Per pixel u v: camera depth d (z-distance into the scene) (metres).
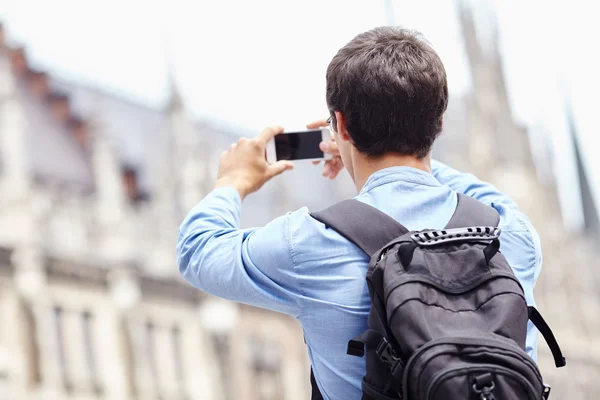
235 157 2.65
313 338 2.25
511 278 2.12
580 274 56.59
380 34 2.35
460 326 2.04
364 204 2.29
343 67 2.33
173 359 32.41
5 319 27.94
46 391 28.05
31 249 28.89
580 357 53.09
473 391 1.93
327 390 2.26
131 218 33.09
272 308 2.29
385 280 2.09
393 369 2.06
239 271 2.26
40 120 32.84
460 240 2.16
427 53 2.33
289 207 42.72
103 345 30.23
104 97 36.50
